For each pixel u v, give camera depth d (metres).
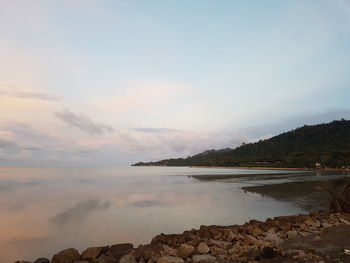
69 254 9.23
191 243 9.98
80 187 47.53
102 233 15.88
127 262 8.41
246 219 19.92
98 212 22.78
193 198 32.09
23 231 16.28
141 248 9.97
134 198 32.31
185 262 8.18
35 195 35.22
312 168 137.25
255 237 11.10
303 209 24.11
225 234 11.54
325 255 8.09
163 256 8.47
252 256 8.16
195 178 75.75
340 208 16.48
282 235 10.82
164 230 16.66
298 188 43.25
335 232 11.12
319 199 30.61
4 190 41.31
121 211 23.22
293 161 155.00
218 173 109.69
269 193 36.94
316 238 9.98
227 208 24.70
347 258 7.76
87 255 9.52
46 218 20.17
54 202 28.84
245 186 48.19
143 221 19.11
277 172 113.19
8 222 18.80
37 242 14.08
